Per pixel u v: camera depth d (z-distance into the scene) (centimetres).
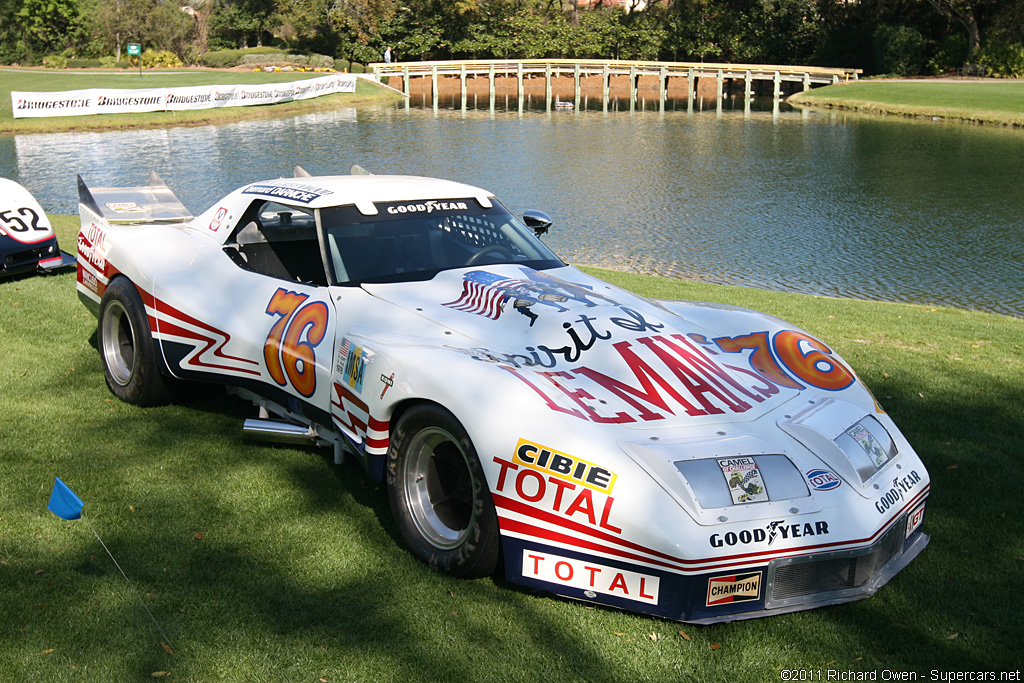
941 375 575
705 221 1566
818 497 284
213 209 475
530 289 372
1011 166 2319
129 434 437
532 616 288
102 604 288
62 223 1178
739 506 274
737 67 4712
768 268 1218
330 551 329
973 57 5238
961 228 1543
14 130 3011
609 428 291
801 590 280
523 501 287
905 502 304
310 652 266
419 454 327
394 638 275
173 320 437
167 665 258
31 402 474
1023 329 752
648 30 6116
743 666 266
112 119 3309
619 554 273
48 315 647
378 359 335
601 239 1395
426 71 5084
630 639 277
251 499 371
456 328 349
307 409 386
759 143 2822
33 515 348
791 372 353
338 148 2572
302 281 408
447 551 313
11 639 268
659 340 342
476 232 432
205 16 6488
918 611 298
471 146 2662
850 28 5853
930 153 2572
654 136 3019
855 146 2742
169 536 336
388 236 411
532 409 293
